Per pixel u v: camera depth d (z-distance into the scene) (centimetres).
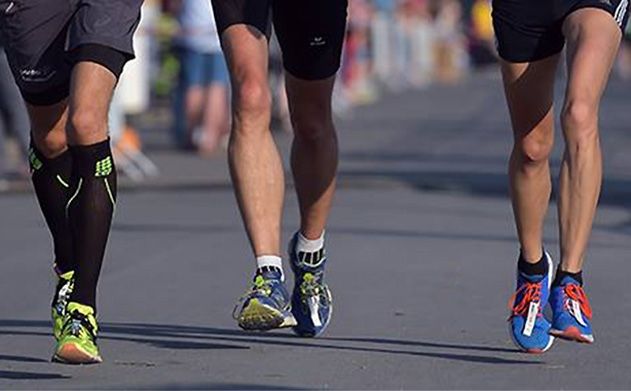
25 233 2823
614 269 2308
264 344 1720
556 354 1644
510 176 1619
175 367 1577
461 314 1922
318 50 1642
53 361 1603
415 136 5109
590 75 1499
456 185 3519
